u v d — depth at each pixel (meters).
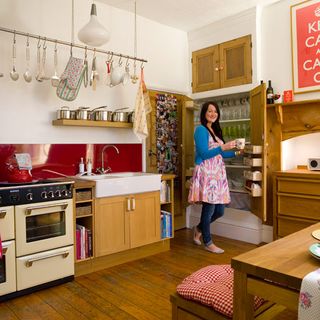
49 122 3.34
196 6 3.79
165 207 3.91
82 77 3.18
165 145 4.46
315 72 3.46
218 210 3.69
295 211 3.45
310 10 3.46
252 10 3.86
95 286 2.78
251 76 3.93
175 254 3.60
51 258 2.74
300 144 3.76
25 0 3.14
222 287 1.58
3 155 3.04
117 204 3.22
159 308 2.39
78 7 3.50
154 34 4.23
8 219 2.50
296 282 1.07
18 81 3.12
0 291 2.46
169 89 4.42
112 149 3.88
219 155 3.59
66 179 3.14
